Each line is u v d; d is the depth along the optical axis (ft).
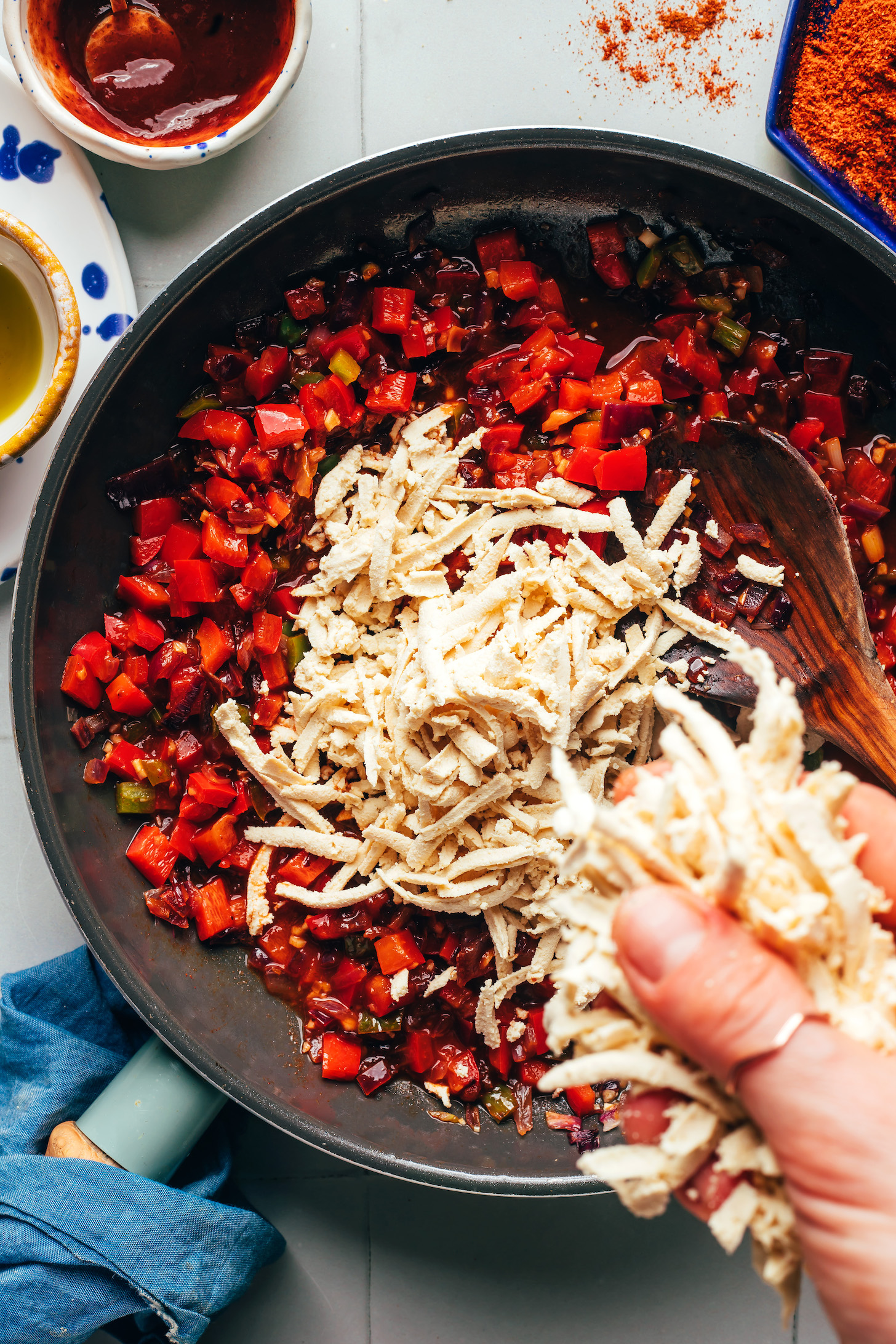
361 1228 1.85
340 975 1.76
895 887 1.44
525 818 1.70
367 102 1.79
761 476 1.69
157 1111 1.68
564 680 1.65
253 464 1.72
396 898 1.74
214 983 1.76
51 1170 1.64
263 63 1.73
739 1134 1.33
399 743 1.70
